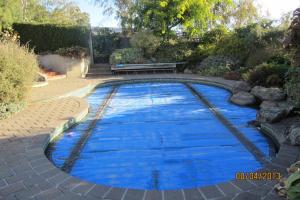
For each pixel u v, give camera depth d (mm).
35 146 5113
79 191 3582
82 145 5941
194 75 15125
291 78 6543
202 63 16094
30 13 23266
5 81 7188
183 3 16906
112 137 6414
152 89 12484
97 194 3510
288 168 3898
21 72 7734
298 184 2957
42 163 4398
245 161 5102
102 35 20344
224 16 22812
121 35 20656
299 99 6156
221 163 5043
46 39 17406
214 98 10297
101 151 5645
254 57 13742
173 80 14227
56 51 16016
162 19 17375
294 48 5453
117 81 13977
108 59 19969
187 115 8133
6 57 7270
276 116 6422
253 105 9039
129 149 5746
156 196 3443
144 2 17734
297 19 5227
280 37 14180
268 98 8617
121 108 9094
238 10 23297
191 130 6812
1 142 5332
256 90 9203
